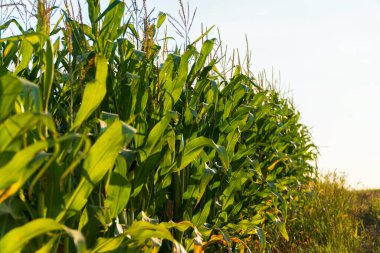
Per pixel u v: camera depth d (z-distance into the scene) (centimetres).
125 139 201
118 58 331
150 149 282
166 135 289
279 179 625
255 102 489
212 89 373
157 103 317
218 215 413
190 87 379
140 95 293
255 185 492
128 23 342
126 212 285
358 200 1146
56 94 293
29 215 213
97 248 224
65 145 207
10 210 189
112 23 323
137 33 338
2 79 164
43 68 268
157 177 313
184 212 347
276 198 537
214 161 406
